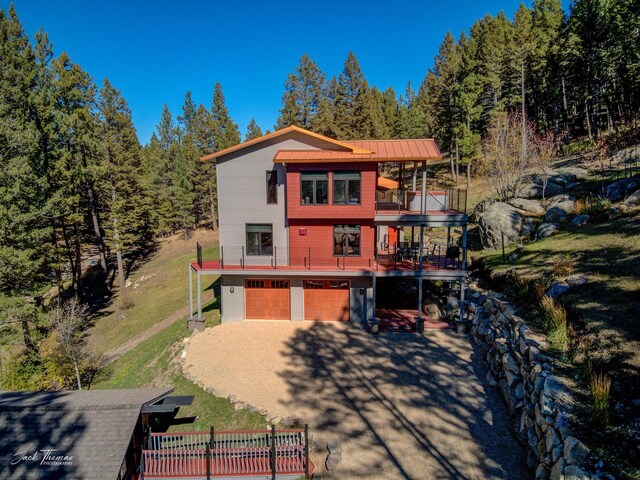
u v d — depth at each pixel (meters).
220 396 14.68
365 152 19.06
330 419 12.99
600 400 9.09
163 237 52.44
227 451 11.50
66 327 20.16
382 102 63.75
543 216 23.59
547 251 18.52
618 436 8.32
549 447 9.25
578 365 10.87
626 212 18.42
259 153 20.28
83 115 31.41
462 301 18.59
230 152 20.14
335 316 20.66
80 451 10.71
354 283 20.20
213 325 20.95
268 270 19.59
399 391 14.18
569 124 45.69
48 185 25.02
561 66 41.53
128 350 23.27
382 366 15.88
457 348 16.88
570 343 11.82
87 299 35.34
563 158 35.81
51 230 25.25
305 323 20.50
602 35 35.94
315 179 19.30
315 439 12.15
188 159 53.53
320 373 15.70
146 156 58.34
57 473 10.25
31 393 13.55
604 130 40.44
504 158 29.56
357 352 17.12
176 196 50.88
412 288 23.27
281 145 20.17
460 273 18.56
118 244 35.78
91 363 21.22
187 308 28.25
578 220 20.39
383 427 12.48
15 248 22.55
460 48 60.62
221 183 20.58
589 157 31.39
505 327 14.99
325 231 20.22
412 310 21.25
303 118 48.50
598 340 11.16
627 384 9.42
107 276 37.16
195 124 64.38
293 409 13.59
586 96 39.91
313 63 48.47
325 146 19.98
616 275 13.67
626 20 34.25
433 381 14.62
